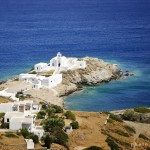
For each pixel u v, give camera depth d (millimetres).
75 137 122312
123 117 160250
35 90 188625
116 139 129250
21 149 106562
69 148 114938
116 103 185875
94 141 122625
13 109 134875
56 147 111312
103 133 130750
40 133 117500
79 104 183375
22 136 113438
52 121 123000
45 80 195750
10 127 120250
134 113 161000
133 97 193375
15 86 191500
